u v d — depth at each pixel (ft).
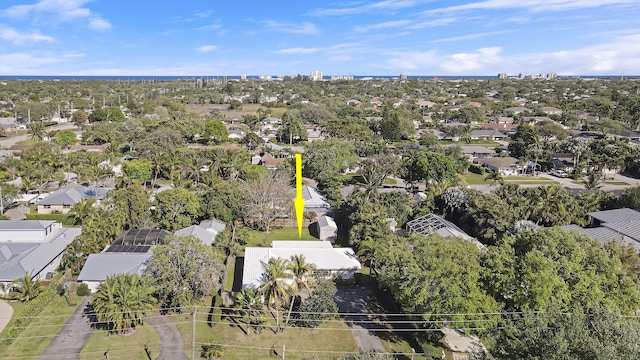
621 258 145.07
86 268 144.56
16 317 127.03
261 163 338.34
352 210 198.80
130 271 143.74
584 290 109.29
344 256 157.79
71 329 122.01
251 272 145.18
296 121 467.93
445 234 172.96
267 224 204.64
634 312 110.63
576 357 71.56
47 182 274.98
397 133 449.06
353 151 339.16
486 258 120.26
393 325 129.49
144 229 172.86
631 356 71.46
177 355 112.37
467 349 118.01
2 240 167.63
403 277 113.80
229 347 116.57
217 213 200.75
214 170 266.36
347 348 117.80
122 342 116.88
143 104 631.56
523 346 78.43
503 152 397.60
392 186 301.63
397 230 199.41
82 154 302.04
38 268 149.07
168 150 332.60
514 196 207.21
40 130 399.24
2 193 215.72
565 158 363.56
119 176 275.59
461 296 109.09
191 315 130.41
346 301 142.20
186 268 130.00
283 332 124.06
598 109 584.40
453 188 214.48
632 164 337.52
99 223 167.22
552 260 115.44
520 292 110.32
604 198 222.28
